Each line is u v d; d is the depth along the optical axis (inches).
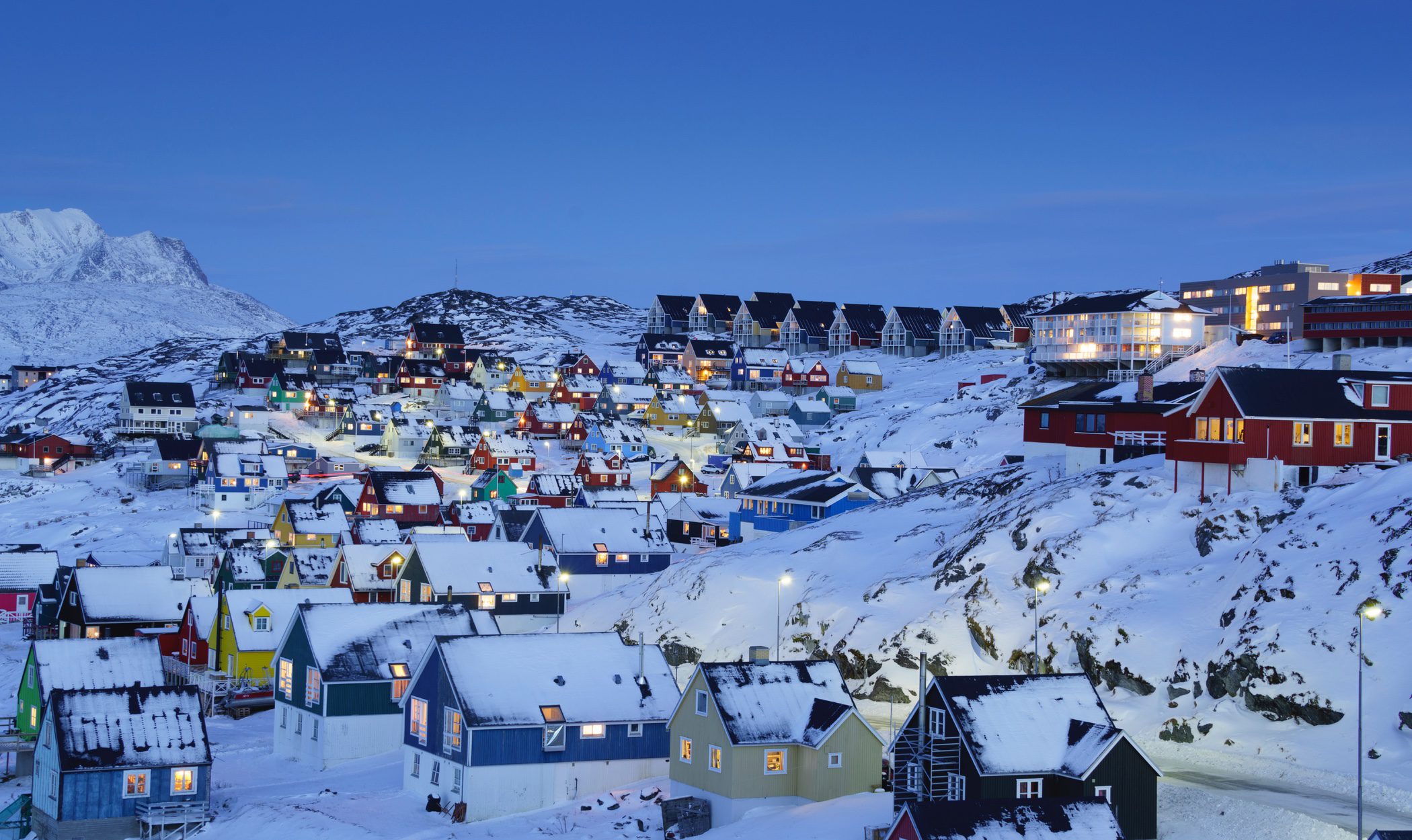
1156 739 2390.5
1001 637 2778.1
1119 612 2682.1
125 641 2997.0
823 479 4854.8
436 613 3043.8
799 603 3270.2
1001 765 1889.8
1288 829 1849.2
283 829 2329.0
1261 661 2358.5
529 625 3959.2
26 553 5083.7
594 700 2506.2
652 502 5413.4
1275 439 2982.3
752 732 2230.6
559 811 2391.7
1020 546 3041.3
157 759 2406.5
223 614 3516.2
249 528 5826.8
